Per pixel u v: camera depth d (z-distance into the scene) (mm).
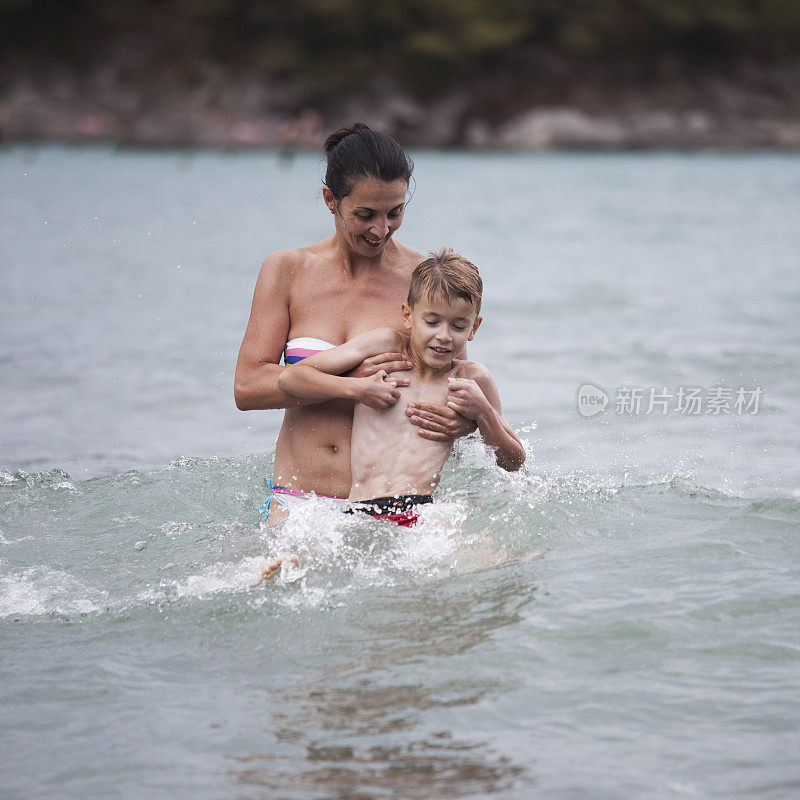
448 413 16844
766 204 100188
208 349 35562
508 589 14367
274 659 12680
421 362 17047
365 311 17469
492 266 56781
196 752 10641
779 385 28906
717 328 37531
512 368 31641
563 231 76062
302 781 10055
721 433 24328
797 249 63281
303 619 13688
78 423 26984
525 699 11508
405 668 12289
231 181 133500
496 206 99938
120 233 72750
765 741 10555
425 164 182500
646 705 11312
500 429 17359
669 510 17469
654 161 192500
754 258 59344
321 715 11297
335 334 17375
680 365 31531
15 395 29734
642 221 83750
